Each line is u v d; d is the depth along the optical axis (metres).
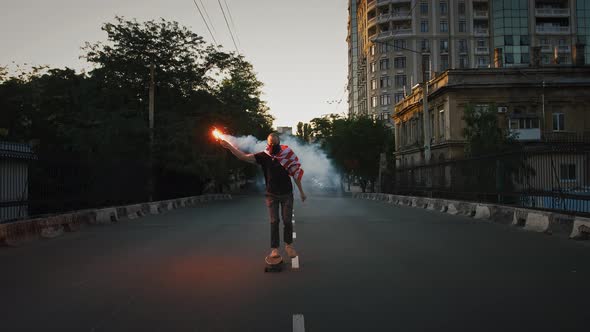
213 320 5.08
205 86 35.31
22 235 11.84
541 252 9.49
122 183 21.31
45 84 31.45
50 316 5.28
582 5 81.12
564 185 13.52
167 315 5.27
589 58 80.81
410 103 52.06
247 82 52.50
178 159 31.31
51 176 15.59
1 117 28.52
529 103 39.66
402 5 89.69
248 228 14.22
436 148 42.94
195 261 8.59
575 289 6.36
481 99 39.88
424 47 88.75
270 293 6.23
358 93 106.69
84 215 15.68
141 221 17.73
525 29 80.81
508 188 17.08
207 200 38.50
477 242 11.02
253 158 8.08
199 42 34.00
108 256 9.33
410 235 12.39
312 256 9.03
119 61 31.86
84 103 31.64
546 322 4.95
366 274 7.37
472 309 5.44
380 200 39.38
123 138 29.45
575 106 39.69
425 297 5.98
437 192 26.95
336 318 5.13
